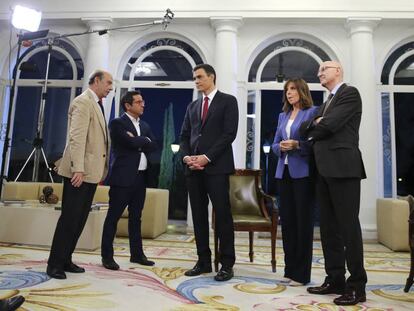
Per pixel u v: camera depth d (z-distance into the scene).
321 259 3.21
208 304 1.84
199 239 2.51
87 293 1.96
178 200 5.53
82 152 2.25
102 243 2.60
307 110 2.44
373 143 4.68
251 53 5.20
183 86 5.42
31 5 5.33
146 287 2.12
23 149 5.66
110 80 2.50
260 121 5.27
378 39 5.05
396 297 2.08
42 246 3.38
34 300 1.80
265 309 1.79
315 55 5.28
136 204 2.78
